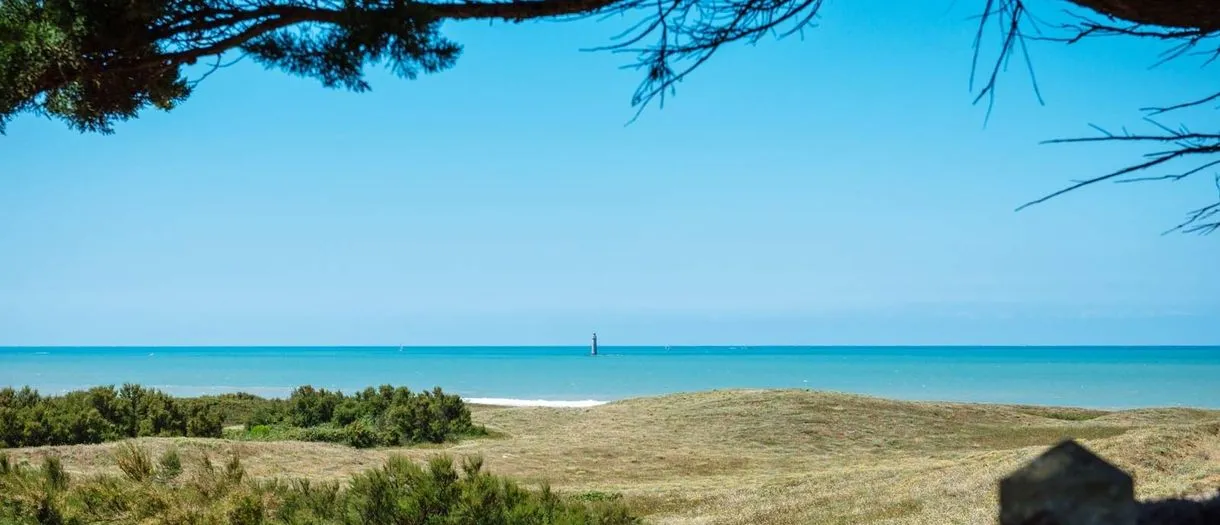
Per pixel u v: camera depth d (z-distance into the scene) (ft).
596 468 100.42
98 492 27.99
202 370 539.29
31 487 27.25
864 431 135.44
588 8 12.21
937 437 133.90
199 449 87.76
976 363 637.71
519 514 29.04
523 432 139.03
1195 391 308.19
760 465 107.55
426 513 28.66
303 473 84.64
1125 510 6.11
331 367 585.22
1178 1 9.90
